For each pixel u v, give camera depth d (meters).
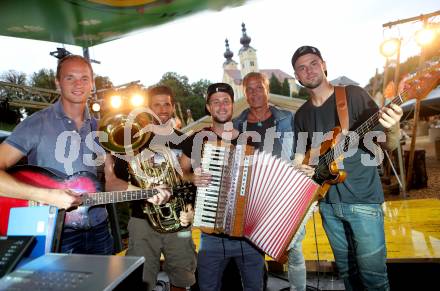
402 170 7.77
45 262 0.91
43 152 2.08
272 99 18.64
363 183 2.27
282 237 2.21
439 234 3.54
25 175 1.97
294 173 2.22
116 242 4.91
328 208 2.48
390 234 3.72
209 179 2.20
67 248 2.06
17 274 0.85
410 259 3.00
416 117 8.35
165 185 2.30
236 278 3.34
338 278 3.23
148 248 2.66
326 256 3.32
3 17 3.58
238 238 2.32
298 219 2.21
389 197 8.25
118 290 0.78
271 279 3.40
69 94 2.11
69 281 0.78
